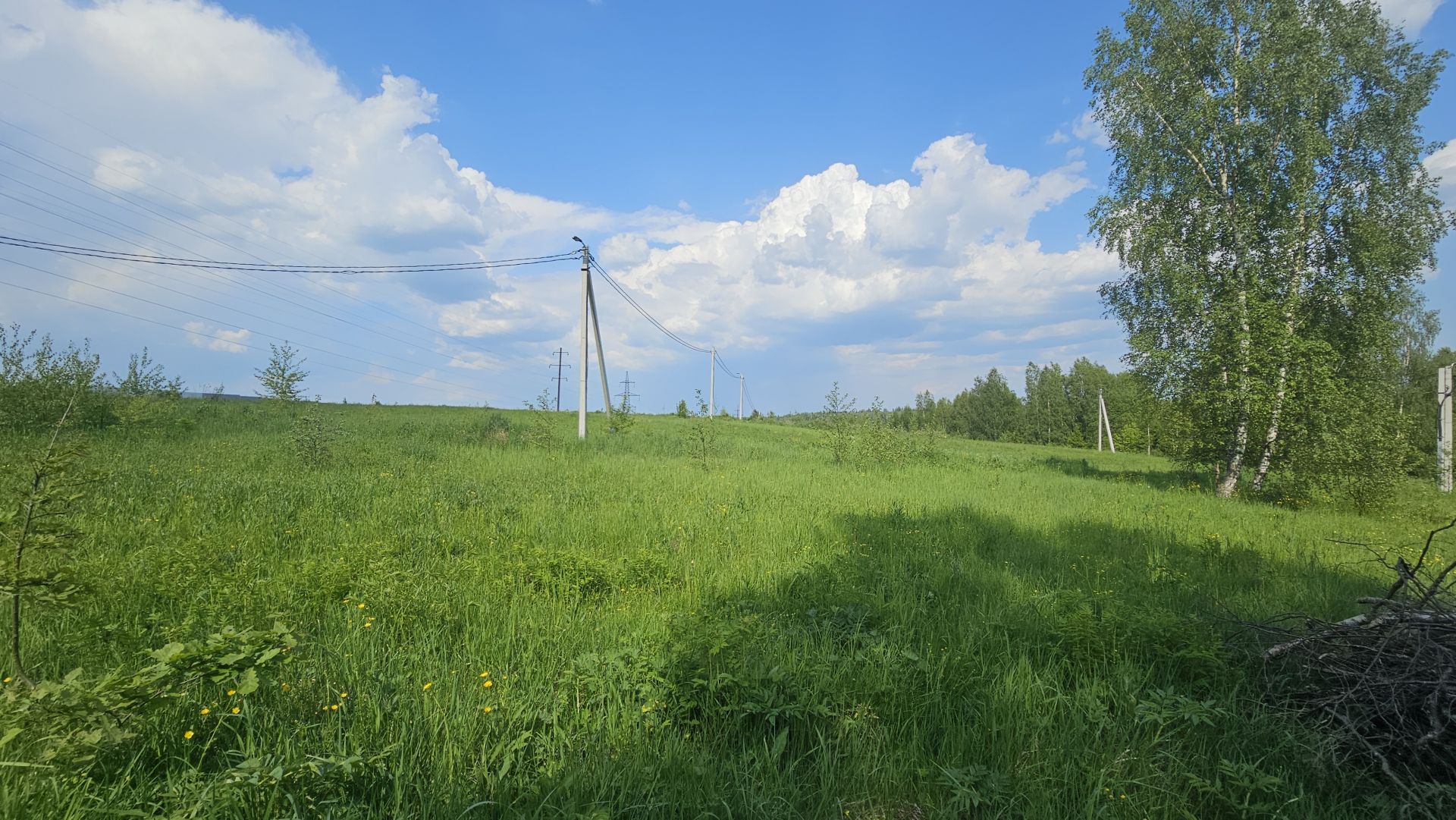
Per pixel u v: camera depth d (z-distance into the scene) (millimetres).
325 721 3367
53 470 3346
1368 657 4113
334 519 8695
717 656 3980
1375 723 3814
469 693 3725
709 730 3607
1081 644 4785
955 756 3426
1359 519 14828
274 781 2629
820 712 3602
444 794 2875
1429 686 3664
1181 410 20562
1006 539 9328
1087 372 88062
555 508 10062
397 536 7727
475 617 5133
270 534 7570
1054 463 30625
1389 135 18656
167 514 8195
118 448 14508
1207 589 6945
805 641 4711
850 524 9750
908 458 23094
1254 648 4746
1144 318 21766
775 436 39250
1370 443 17484
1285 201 18781
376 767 2949
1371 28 19094
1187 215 20594
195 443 16281
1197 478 24953
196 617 4496
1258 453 19969
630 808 2887
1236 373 19359
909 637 4988
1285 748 3652
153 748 3053
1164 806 3084
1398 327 19375
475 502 10117
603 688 3807
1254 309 18688
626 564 6719
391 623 4832
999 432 96500
